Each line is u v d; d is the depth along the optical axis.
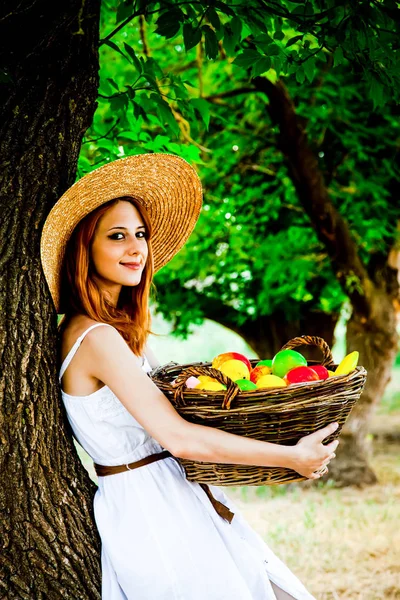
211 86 5.97
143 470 2.05
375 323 6.25
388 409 11.31
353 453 6.43
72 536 2.02
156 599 1.93
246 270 6.95
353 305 6.21
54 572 1.98
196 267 6.89
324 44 2.75
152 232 2.44
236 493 6.33
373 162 6.15
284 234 6.45
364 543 4.60
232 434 1.83
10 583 1.94
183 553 1.95
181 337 7.57
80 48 2.07
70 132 2.08
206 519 2.05
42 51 2.02
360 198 6.22
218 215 6.59
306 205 5.45
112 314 2.18
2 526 1.94
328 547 4.52
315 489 6.27
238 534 2.13
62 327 2.13
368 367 6.37
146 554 1.94
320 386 1.79
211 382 1.96
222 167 6.53
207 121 3.21
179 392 1.85
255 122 6.44
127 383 1.94
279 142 5.20
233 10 2.71
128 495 2.02
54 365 2.06
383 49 2.56
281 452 1.80
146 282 2.29
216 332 20.47
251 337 7.38
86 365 2.01
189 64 5.53
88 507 2.09
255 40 2.67
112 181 2.09
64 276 2.14
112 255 2.10
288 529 5.02
